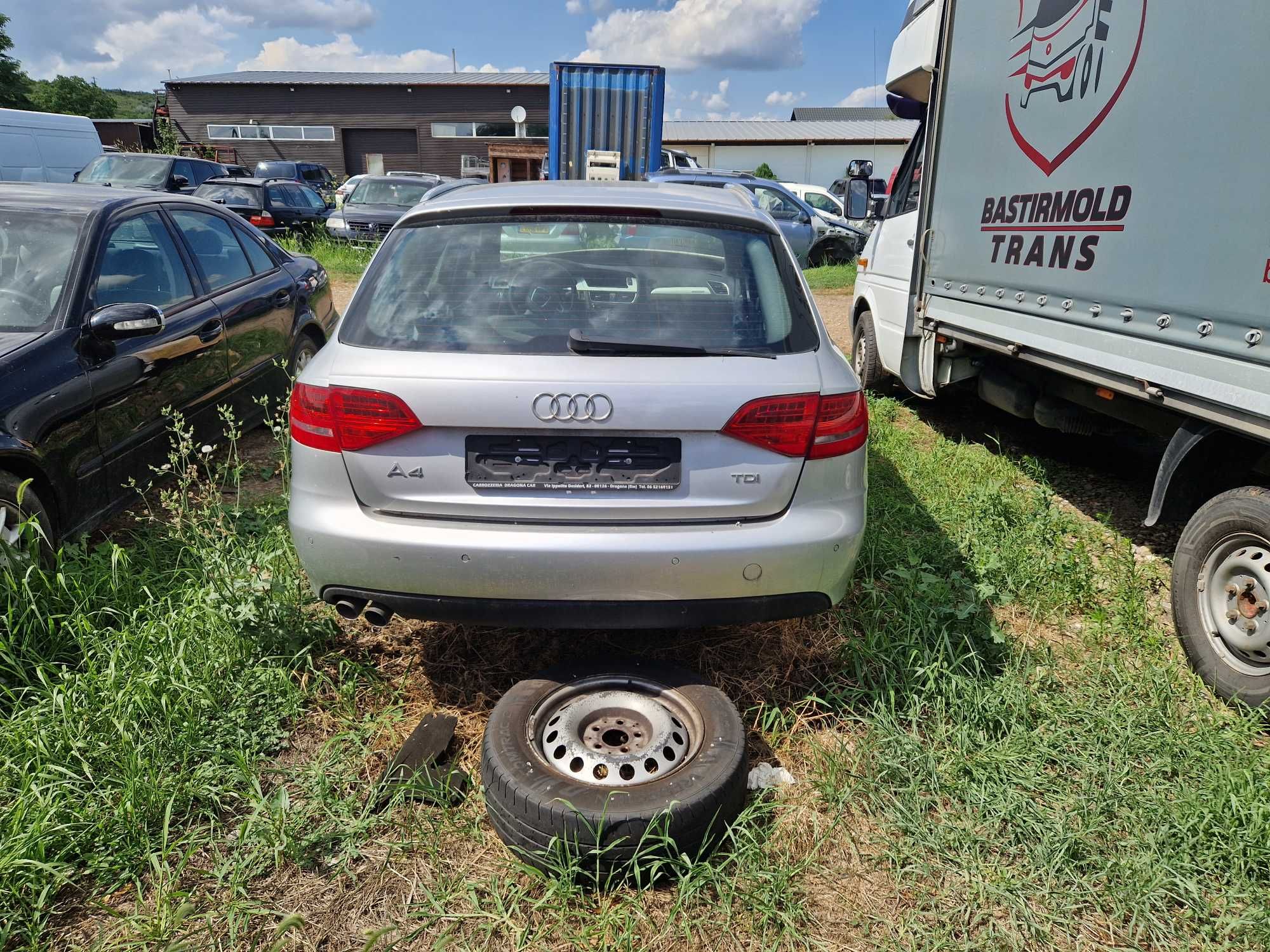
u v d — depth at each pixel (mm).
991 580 3859
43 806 2361
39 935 2102
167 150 34844
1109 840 2436
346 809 2502
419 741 2785
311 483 2695
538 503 2590
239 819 2518
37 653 3033
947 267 5367
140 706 2746
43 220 4215
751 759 2816
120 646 2971
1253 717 2924
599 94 13617
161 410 4316
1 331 3723
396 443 2594
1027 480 5508
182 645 2951
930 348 5824
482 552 2557
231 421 4340
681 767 2424
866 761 2744
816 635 3496
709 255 2887
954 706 2963
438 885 2271
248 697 2922
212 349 4812
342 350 2727
